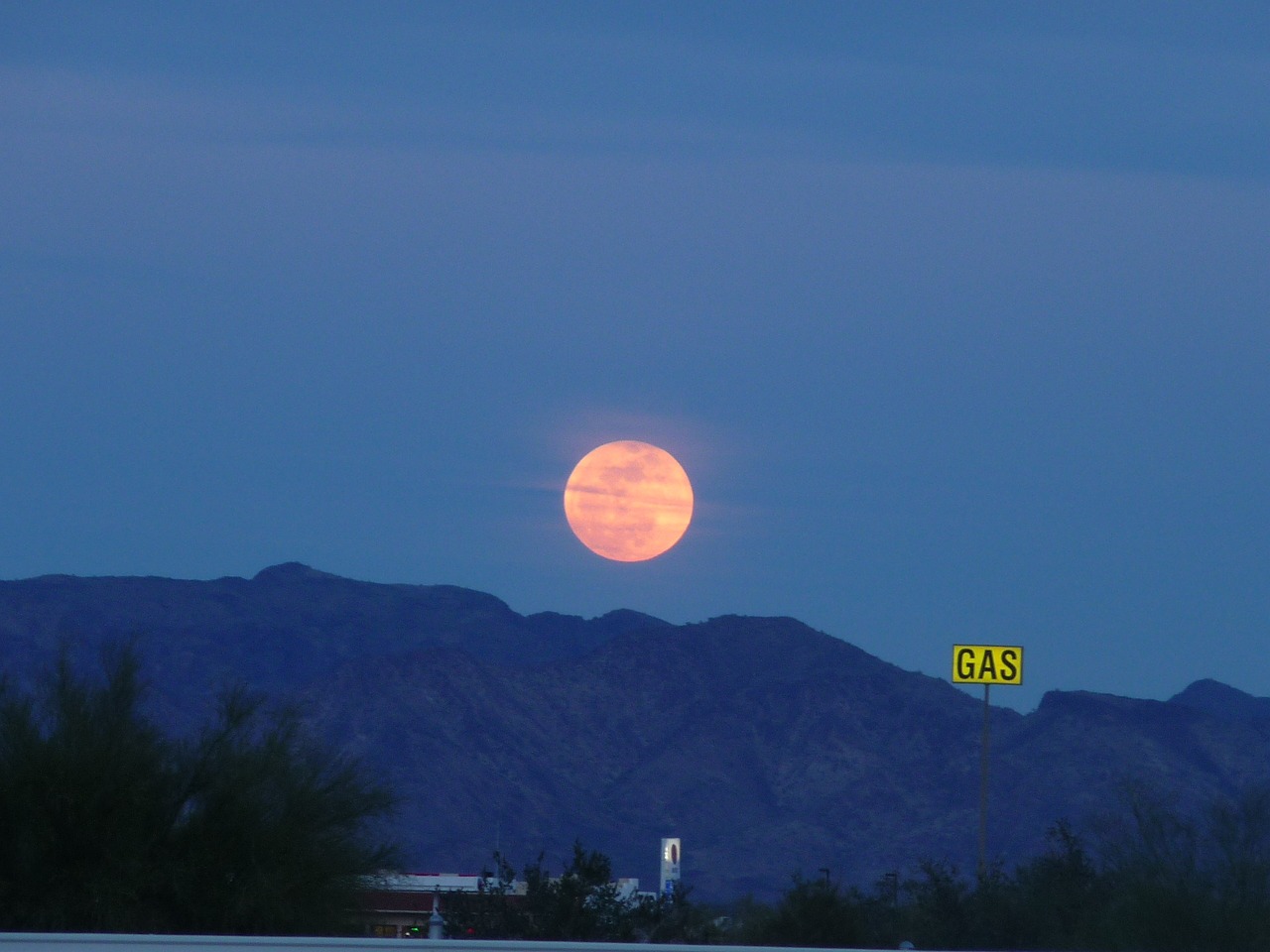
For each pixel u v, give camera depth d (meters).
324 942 37.41
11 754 56.53
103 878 55.97
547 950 38.81
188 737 60.78
